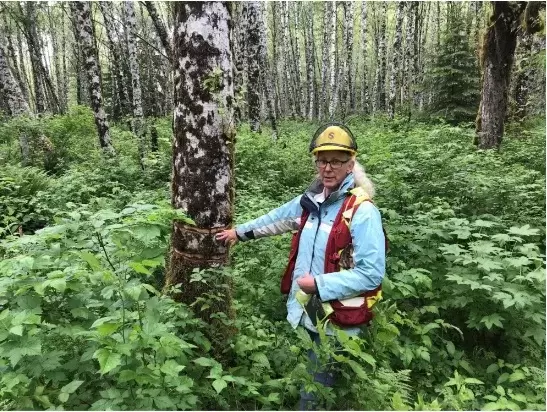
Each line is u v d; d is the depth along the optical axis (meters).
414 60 24.09
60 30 36.19
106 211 2.58
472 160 6.88
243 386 2.76
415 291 3.55
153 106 20.80
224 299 3.17
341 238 2.54
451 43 14.52
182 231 3.15
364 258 2.45
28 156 10.59
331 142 2.58
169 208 2.83
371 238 2.46
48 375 2.23
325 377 2.64
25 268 2.40
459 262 4.03
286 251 4.26
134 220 2.56
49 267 2.54
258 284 3.74
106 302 2.51
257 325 3.09
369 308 2.55
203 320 3.10
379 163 6.48
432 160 6.32
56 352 2.28
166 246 2.96
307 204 2.77
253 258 4.01
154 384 2.16
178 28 3.07
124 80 23.11
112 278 2.18
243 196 6.21
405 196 5.19
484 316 3.51
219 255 3.19
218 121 3.09
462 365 3.39
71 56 37.53
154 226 2.59
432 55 15.21
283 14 30.27
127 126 17.31
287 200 6.27
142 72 25.83
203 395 2.66
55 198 6.53
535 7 8.14
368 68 42.84
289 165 8.24
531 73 12.55
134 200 5.90
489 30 8.62
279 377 2.95
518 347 3.58
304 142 11.13
